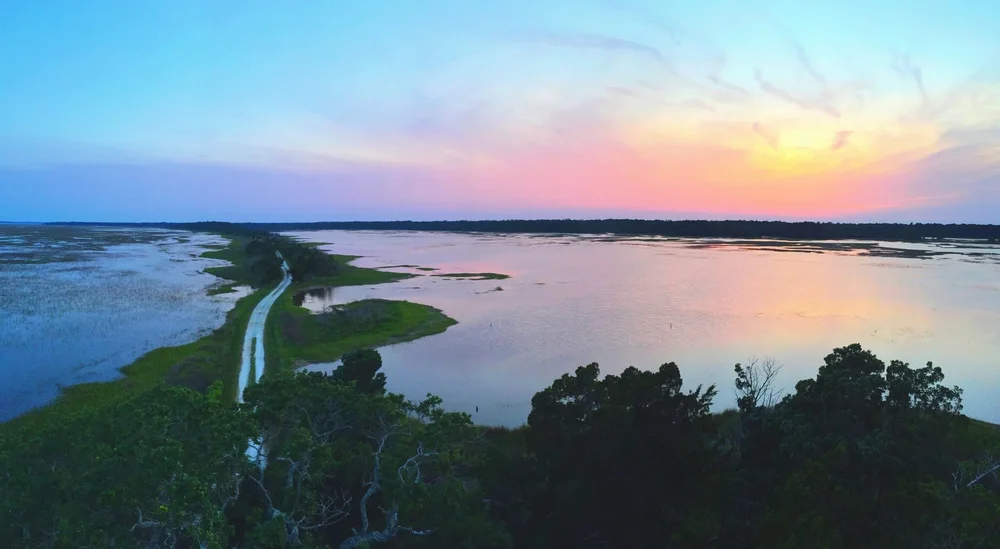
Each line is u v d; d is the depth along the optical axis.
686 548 18.91
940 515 16.73
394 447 20.75
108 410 17.66
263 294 84.06
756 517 20.47
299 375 21.61
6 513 13.34
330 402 20.09
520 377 47.41
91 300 76.56
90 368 47.34
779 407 26.08
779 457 23.45
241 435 16.00
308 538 14.95
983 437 26.09
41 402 39.91
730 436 29.11
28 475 14.32
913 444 21.19
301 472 16.78
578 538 21.44
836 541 15.96
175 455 14.05
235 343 55.50
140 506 13.26
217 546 12.41
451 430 19.25
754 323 64.62
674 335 59.62
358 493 19.52
